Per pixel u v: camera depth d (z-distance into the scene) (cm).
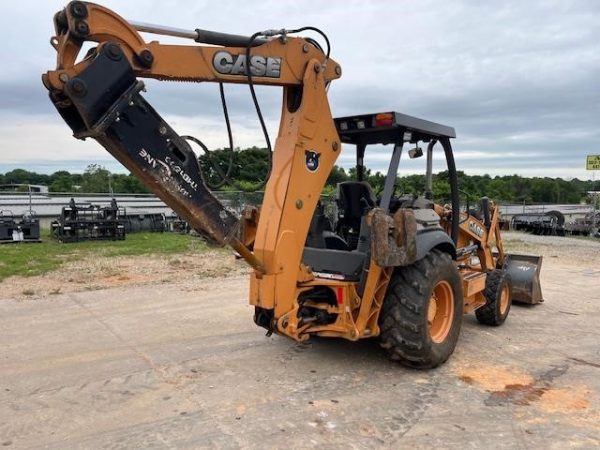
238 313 661
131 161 328
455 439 340
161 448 325
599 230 2252
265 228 405
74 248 1300
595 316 686
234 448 326
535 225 2262
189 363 475
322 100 421
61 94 309
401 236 418
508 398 407
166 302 720
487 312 611
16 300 721
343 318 429
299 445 330
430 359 452
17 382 429
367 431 349
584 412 384
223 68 370
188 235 1680
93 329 584
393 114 446
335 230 523
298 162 408
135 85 323
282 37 395
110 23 317
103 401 393
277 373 452
